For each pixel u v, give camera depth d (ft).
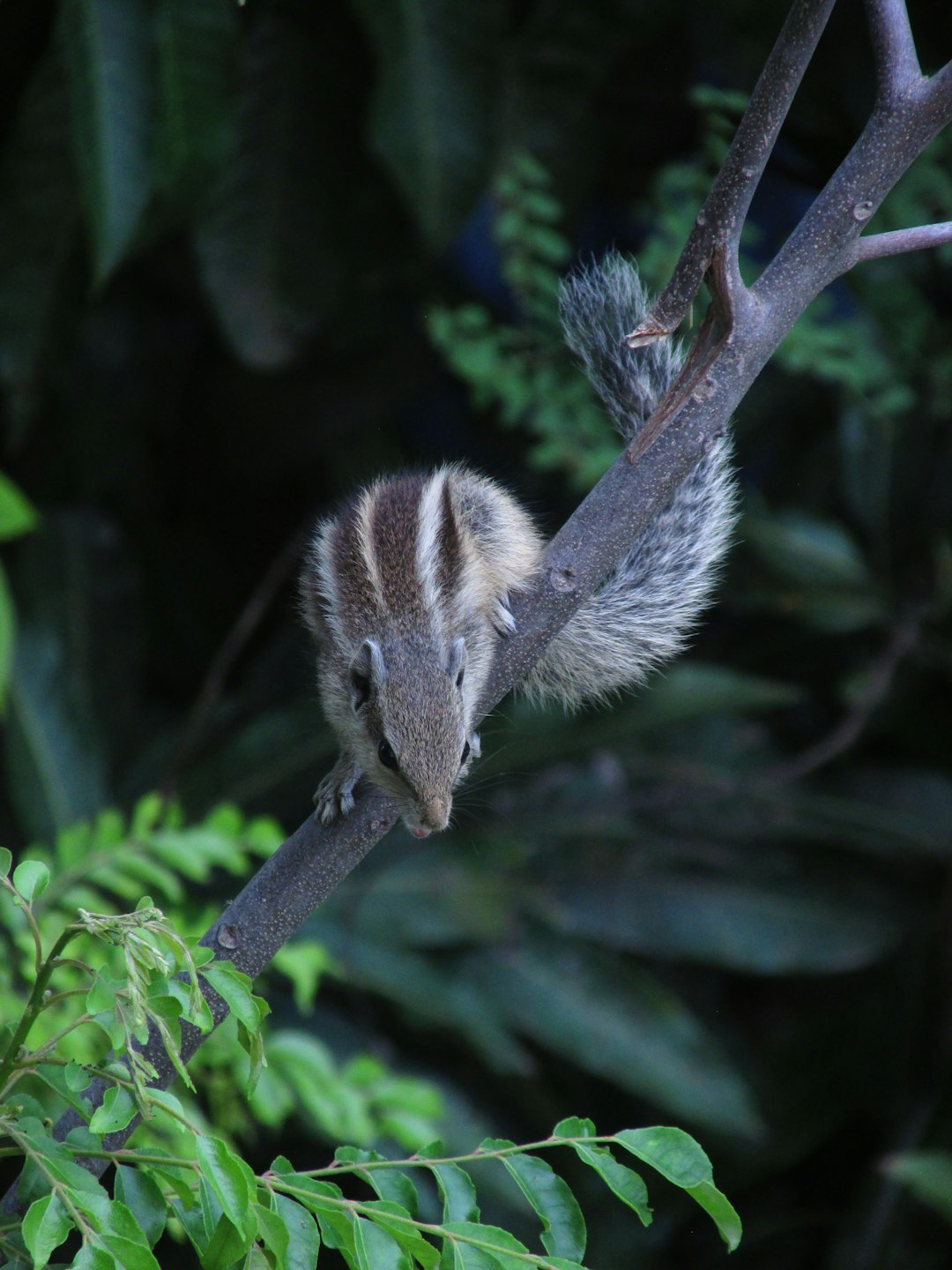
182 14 31.19
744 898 36.94
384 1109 22.41
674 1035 34.58
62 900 19.77
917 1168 31.86
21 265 36.50
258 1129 33.17
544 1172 11.43
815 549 39.58
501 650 15.01
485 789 37.24
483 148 33.47
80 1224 9.92
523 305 33.83
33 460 43.65
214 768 34.32
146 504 45.16
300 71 36.68
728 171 13.65
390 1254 10.71
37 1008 10.95
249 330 36.55
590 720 34.60
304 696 35.73
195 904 30.71
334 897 34.55
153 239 34.81
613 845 37.29
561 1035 33.94
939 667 40.40
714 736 38.91
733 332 14.42
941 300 38.75
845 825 37.86
